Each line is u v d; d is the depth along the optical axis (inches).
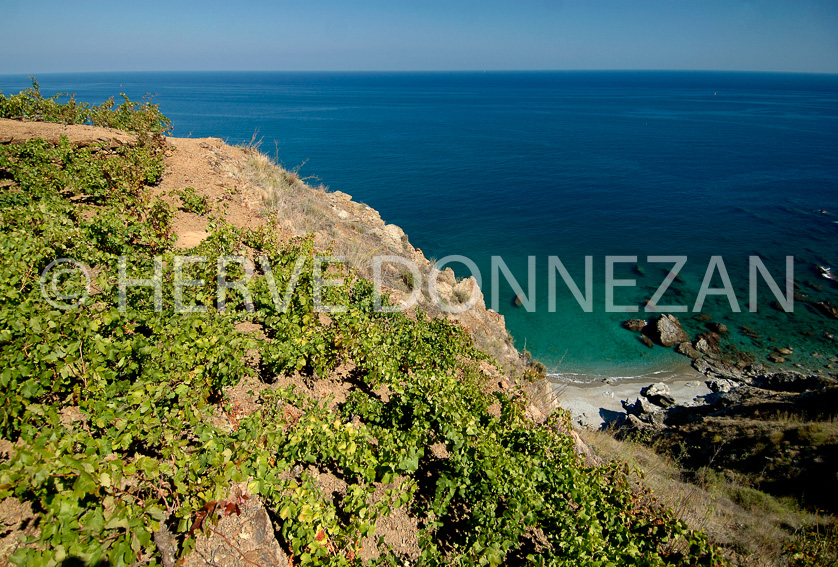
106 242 284.8
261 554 138.8
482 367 398.6
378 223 701.3
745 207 2121.1
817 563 288.7
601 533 209.5
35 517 129.2
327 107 6830.7
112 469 125.5
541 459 243.8
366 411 227.8
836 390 576.7
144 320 217.0
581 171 2815.0
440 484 190.7
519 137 4121.6
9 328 170.6
